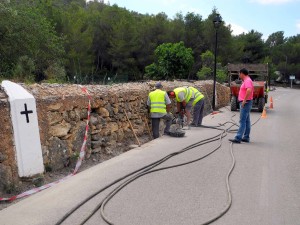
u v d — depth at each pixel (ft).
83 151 24.40
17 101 19.17
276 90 195.11
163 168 22.75
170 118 35.29
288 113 63.31
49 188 19.04
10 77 42.68
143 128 36.76
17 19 56.29
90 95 26.66
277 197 17.97
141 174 21.29
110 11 191.42
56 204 16.70
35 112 20.06
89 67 139.95
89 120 26.50
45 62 61.98
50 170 21.86
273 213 15.98
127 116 32.99
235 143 31.94
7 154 18.65
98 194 18.08
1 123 18.37
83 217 15.29
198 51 178.19
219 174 21.76
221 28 177.06
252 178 21.08
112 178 20.74
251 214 15.85
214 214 15.69
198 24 184.65
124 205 16.70
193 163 24.36
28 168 19.54
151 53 170.30
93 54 164.96
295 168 23.45
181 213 15.79
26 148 19.47
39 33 60.95
